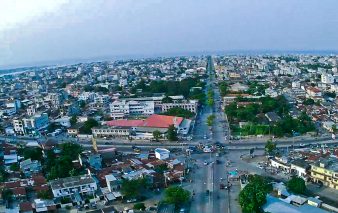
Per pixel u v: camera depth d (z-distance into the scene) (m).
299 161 175.25
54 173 174.50
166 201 143.12
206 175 177.88
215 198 151.88
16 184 166.88
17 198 156.12
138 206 141.25
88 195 157.88
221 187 161.12
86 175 169.12
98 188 162.88
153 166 185.00
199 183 168.62
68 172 177.38
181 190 144.25
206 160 199.25
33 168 191.75
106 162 198.88
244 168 183.75
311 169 163.75
